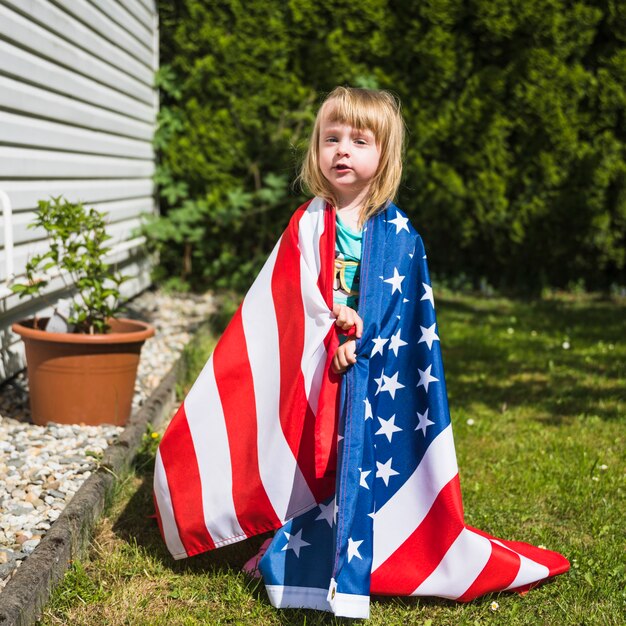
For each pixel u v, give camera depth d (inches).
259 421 97.1
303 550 96.2
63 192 196.4
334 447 94.1
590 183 311.4
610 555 108.6
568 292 336.2
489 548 95.8
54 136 188.4
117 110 251.1
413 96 308.5
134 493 124.3
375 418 96.2
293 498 97.0
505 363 217.3
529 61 301.6
